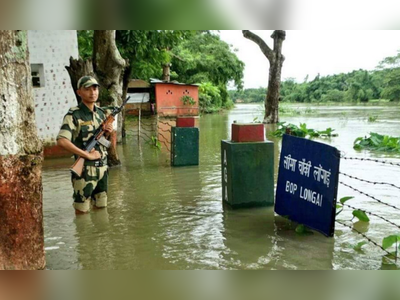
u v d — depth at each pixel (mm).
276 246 3865
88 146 4953
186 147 8211
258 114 28141
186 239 4125
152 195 5949
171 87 25047
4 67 2785
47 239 4234
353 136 12047
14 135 2875
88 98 4891
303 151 4367
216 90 32812
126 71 12172
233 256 3648
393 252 3645
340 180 6488
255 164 5094
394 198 5406
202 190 6168
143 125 18797
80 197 5043
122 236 4270
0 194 2867
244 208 5133
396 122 16516
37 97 9508
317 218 4184
